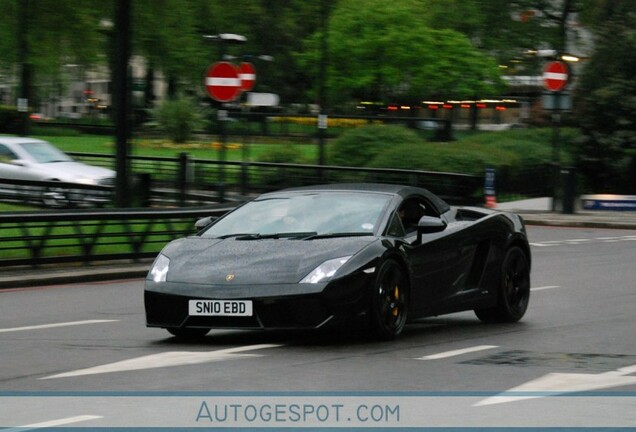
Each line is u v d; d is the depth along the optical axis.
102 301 35.53
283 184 80.81
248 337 26.81
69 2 108.94
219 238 26.64
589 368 22.33
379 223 26.36
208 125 139.12
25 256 45.69
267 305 24.17
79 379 20.97
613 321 30.12
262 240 25.98
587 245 57.81
